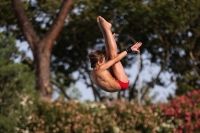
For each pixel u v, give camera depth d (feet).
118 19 233.35
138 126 157.28
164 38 239.30
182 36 241.76
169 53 248.52
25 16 180.24
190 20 231.09
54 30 177.68
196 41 245.65
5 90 131.23
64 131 142.10
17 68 130.82
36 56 177.58
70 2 178.81
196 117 168.04
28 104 137.08
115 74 58.34
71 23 232.12
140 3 224.33
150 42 245.24
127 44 247.91
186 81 250.16
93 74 58.49
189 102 169.99
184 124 166.50
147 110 160.25
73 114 144.36
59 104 144.66
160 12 220.64
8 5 221.66
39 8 228.84
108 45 58.08
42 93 174.81
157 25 230.89
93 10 229.45
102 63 58.59
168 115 166.40
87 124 145.69
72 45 249.14
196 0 224.94
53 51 249.75
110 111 156.15
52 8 227.20
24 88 134.41
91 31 237.04
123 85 58.18
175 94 249.14
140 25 232.94
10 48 133.18
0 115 132.57
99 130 148.05
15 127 133.08
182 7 224.74
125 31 241.14
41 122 140.15
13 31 228.22
